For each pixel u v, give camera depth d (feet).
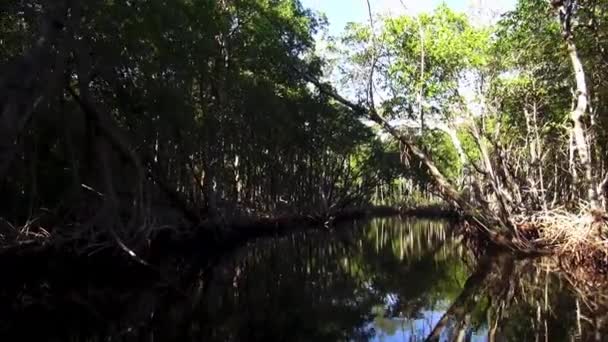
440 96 68.23
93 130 58.18
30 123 51.37
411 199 231.71
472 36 63.31
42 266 51.80
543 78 68.28
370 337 35.09
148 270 57.88
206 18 67.97
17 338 33.83
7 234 49.62
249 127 99.60
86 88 52.13
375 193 236.84
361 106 71.00
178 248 75.31
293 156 132.67
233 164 104.37
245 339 35.12
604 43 56.54
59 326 37.04
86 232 53.93
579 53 58.34
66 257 53.11
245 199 112.98
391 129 68.74
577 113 51.29
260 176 122.83
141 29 56.24
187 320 39.86
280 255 81.82
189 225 77.51
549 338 32.30
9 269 49.78
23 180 57.11
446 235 120.98
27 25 48.29
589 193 52.13
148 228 58.75
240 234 98.48
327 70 95.20
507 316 39.11
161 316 40.75
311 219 139.74
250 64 85.76
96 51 53.06
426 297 49.11
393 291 52.75
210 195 84.28
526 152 81.61
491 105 74.49
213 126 81.20
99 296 46.62
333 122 124.16
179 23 61.57
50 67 31.19
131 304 44.45
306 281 58.95
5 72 24.08
